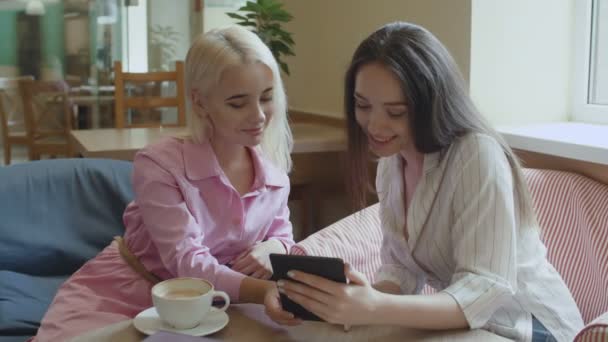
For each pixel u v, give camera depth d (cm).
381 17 271
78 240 202
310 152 267
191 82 138
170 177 136
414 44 114
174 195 134
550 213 184
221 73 131
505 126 231
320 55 327
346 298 99
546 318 126
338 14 307
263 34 296
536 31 233
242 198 143
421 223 126
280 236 154
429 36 117
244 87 131
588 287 179
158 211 134
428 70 113
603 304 179
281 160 154
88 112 523
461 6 226
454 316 106
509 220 114
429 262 132
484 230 113
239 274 125
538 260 131
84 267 155
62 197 204
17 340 166
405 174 135
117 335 105
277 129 149
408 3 253
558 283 133
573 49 240
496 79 229
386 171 139
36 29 508
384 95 113
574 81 241
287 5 358
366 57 116
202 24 495
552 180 188
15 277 192
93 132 315
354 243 191
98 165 211
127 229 155
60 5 508
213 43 134
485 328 125
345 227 197
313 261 99
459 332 107
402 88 112
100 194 207
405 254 135
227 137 136
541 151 203
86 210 205
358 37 290
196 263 127
